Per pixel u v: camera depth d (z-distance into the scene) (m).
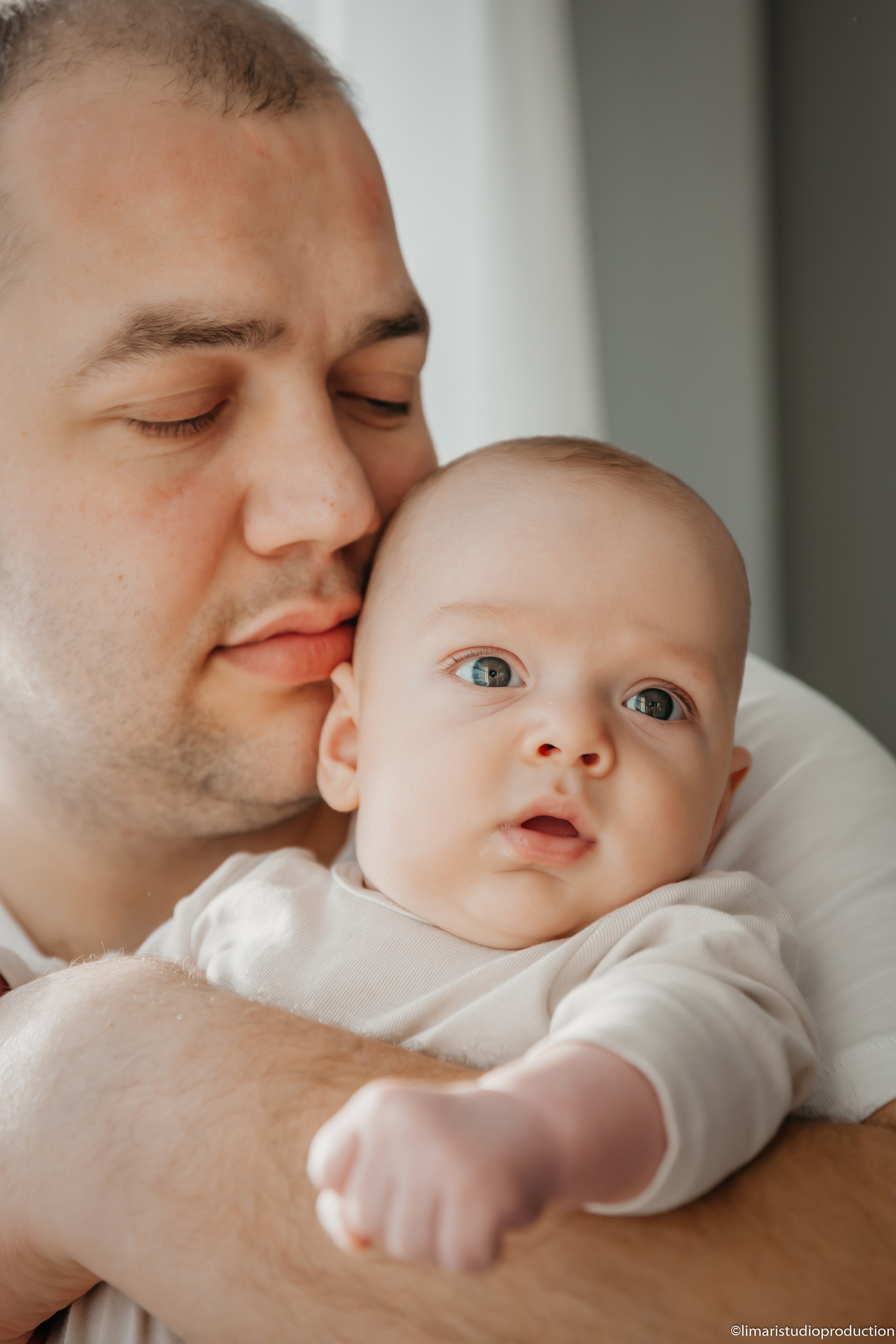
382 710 1.02
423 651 1.00
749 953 0.82
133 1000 0.90
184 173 1.03
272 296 1.04
